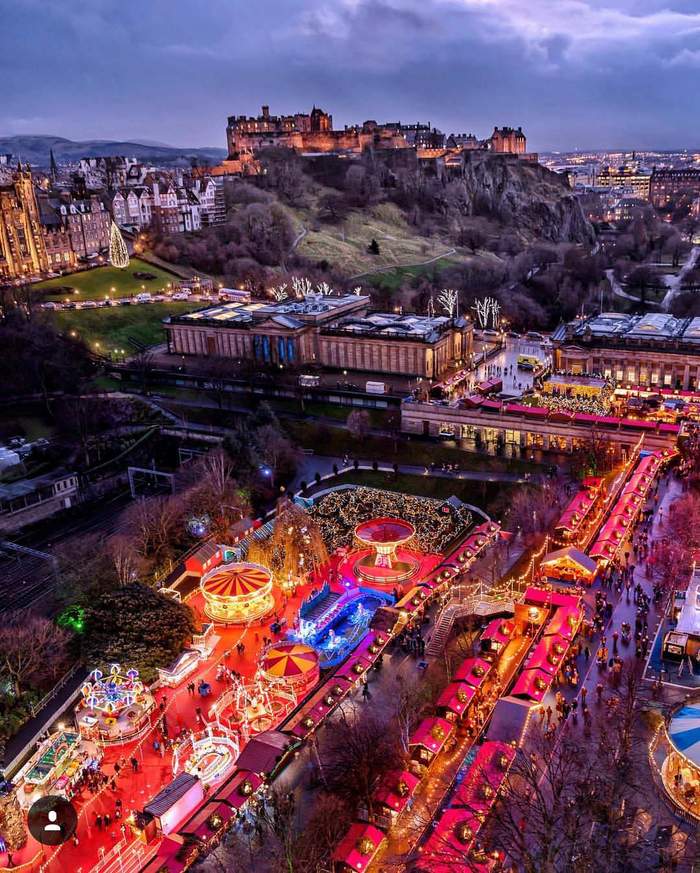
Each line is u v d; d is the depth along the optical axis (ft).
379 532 513.86
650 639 367.04
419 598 440.45
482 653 368.89
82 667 409.28
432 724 315.17
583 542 481.05
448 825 255.09
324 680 389.60
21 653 381.81
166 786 307.99
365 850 256.93
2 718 356.38
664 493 538.06
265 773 306.14
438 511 575.38
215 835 281.74
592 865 223.51
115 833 298.15
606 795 251.19
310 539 510.58
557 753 286.66
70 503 639.35
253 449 647.56
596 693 328.90
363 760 289.33
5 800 300.61
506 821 250.16
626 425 623.36
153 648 398.62
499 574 460.55
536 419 655.76
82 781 326.24
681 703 286.05
